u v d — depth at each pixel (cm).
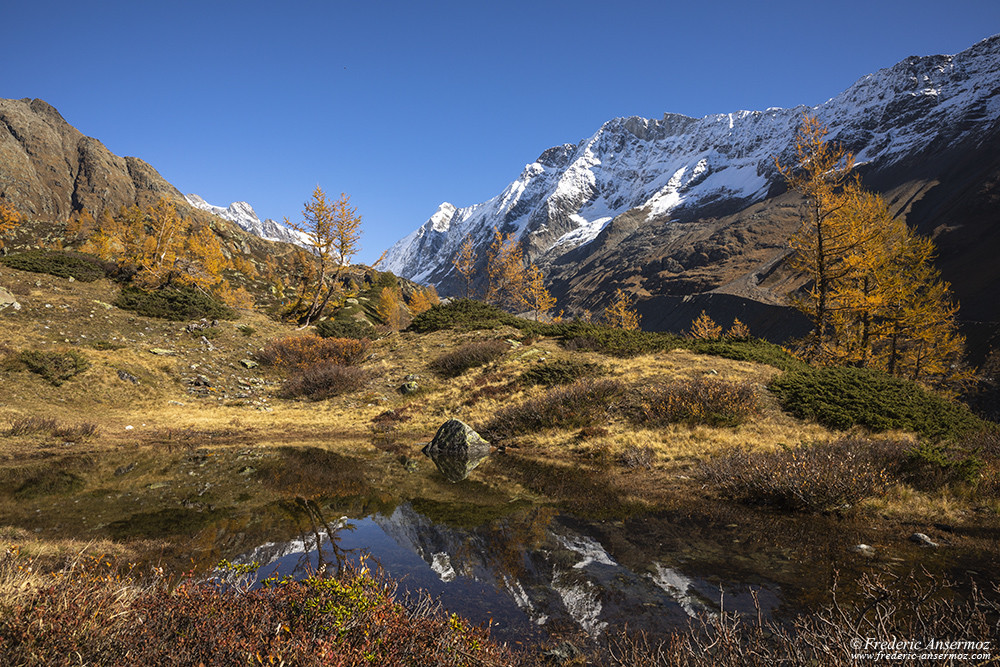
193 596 301
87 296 2625
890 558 583
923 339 2583
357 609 308
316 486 978
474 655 312
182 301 2873
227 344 2655
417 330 3072
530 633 411
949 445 1087
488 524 731
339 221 3650
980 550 604
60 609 258
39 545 544
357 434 1714
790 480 828
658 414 1455
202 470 1122
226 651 252
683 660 332
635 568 559
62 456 1220
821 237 2233
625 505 845
